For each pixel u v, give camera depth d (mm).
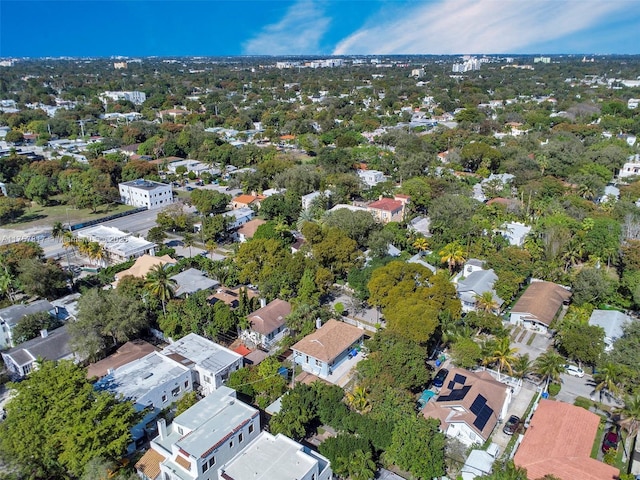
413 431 49594
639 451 52312
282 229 108000
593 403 60281
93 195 144000
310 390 56594
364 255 97312
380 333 65000
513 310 79500
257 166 167500
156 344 74562
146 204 145750
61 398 48375
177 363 63312
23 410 48625
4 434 48219
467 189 138500
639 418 51062
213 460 46062
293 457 46219
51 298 89375
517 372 64812
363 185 146750
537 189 129750
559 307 80500
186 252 110812
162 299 76688
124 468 47969
